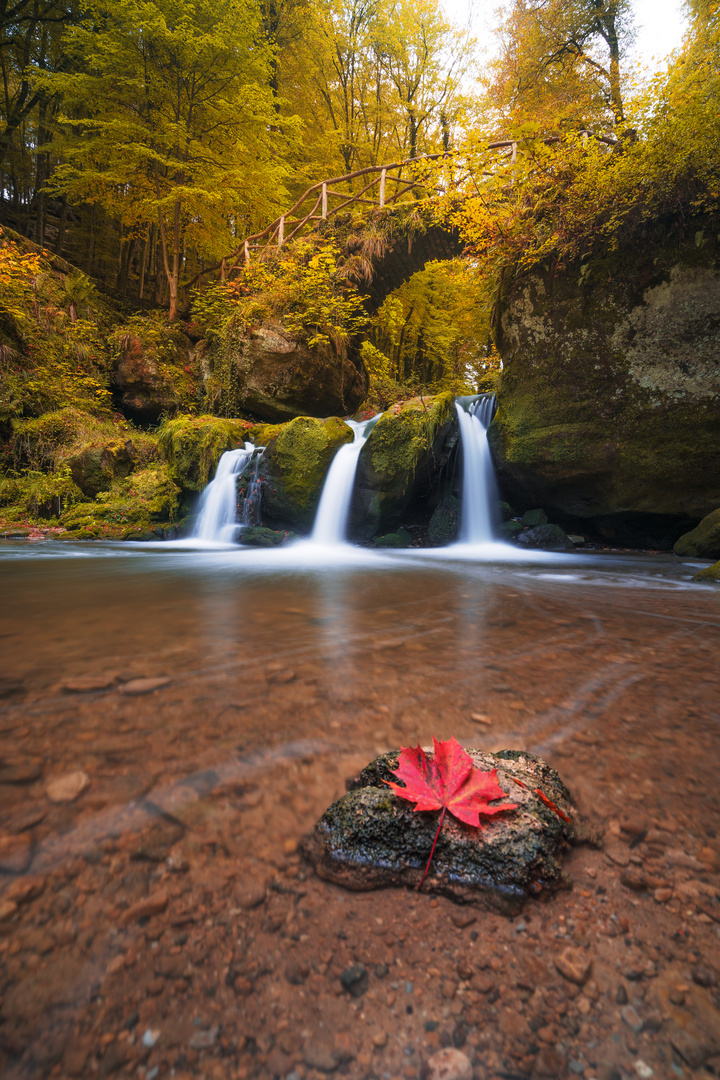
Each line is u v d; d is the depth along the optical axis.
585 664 2.33
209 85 14.03
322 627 2.93
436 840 1.05
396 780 1.23
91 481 10.72
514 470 9.60
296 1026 0.73
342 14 18.67
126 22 12.66
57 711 1.70
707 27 8.77
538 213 8.65
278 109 18.75
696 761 1.47
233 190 14.51
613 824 1.19
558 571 5.95
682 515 8.28
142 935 0.85
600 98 12.21
